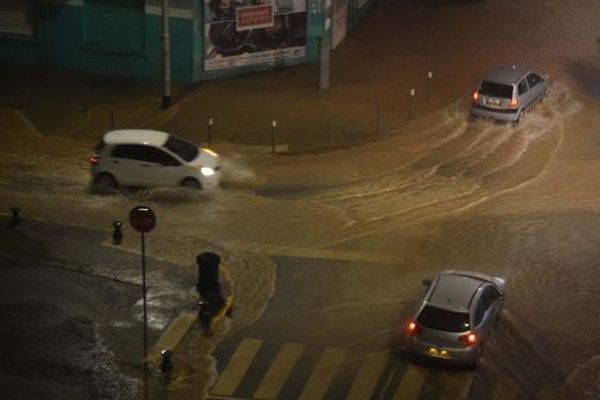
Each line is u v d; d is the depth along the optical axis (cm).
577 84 9331
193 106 8488
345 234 6172
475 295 4859
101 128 7962
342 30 10244
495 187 7044
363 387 4603
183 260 5697
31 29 9312
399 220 6419
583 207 6681
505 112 8219
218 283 5197
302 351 4878
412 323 4759
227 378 4628
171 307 5191
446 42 10394
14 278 5400
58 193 6600
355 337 5016
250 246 5944
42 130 7881
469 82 9312
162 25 8112
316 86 9094
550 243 6119
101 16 9094
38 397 4375
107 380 4547
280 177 7156
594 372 4819
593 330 5188
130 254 5738
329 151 7694
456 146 7825
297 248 5950
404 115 8481
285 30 9412
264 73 9419
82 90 8831
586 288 5609
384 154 7650
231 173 7169
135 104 8519
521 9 11400
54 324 4981
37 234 5928
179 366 4691
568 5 11575
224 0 8956
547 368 4841
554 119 8450
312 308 5288
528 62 9869
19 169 7006
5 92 8712
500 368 4797
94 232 6000
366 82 9256
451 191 6944
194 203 6556
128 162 6581
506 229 6306
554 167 7438
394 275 5659
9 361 4644
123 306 5181
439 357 4688
